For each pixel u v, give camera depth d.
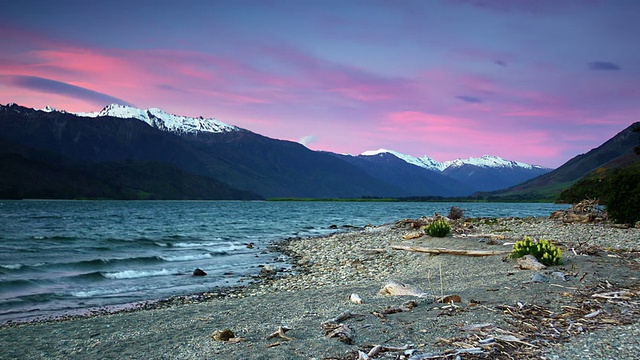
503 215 81.81
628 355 6.74
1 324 13.43
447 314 9.86
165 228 55.81
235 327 10.84
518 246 18.95
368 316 10.25
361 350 7.72
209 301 16.92
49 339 11.02
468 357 6.93
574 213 37.16
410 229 40.16
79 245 34.22
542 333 8.09
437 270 19.62
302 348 8.11
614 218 33.12
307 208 157.25
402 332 8.62
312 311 12.03
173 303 16.73
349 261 25.61
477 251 21.28
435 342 7.84
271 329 10.10
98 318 13.38
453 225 34.91
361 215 99.50
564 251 19.03
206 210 128.38
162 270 24.41
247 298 16.02
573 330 8.20
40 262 24.92
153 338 10.45
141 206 161.00
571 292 11.55
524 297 11.23
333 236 42.72
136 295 18.19
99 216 84.75
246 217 88.69
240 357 7.90
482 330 8.37
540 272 15.00
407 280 17.00
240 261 28.55
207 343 9.36
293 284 19.98
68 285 19.70
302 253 32.34
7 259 26.25
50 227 54.78
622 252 18.73
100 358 9.12
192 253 31.55
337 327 9.25
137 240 38.75
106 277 21.81
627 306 9.90
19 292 18.00
